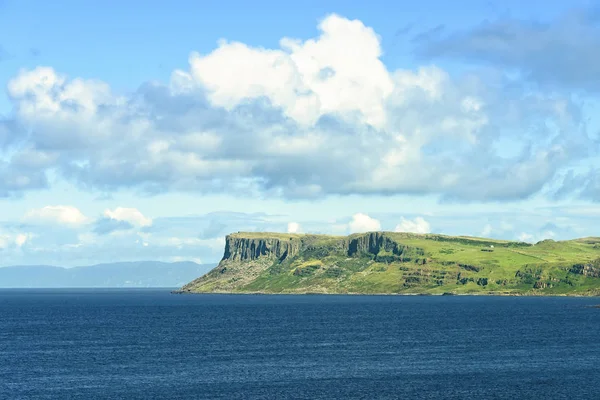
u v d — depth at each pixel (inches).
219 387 5369.1
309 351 7544.3
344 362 6653.5
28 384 5526.6
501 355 7185.0
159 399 4953.3
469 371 6102.4
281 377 5797.2
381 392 5167.3
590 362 6668.3
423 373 5989.2
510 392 5167.3
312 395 5064.0
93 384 5511.8
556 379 5693.9
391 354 7258.9
